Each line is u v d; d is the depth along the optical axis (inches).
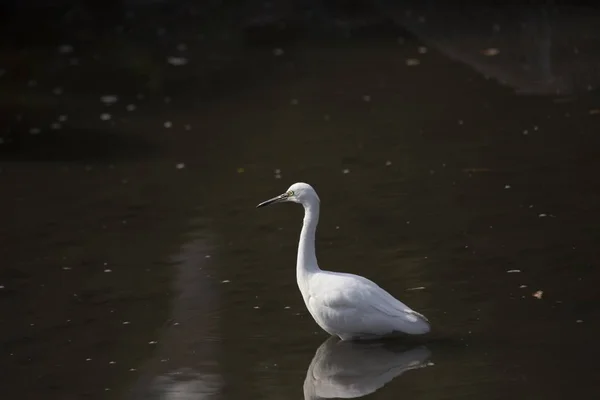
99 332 432.5
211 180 638.5
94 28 1144.8
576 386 350.6
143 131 761.0
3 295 477.7
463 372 368.5
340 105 787.4
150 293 472.4
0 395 377.7
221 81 900.0
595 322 402.3
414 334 398.6
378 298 388.2
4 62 1020.5
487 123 699.4
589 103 719.1
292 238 533.6
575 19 937.5
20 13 1202.6
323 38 1037.2
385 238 516.7
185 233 550.9
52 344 422.6
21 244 546.6
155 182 641.6
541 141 646.5
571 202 538.9
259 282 476.1
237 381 376.8
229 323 432.1
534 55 855.1
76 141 743.1
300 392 363.6
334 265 485.7
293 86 860.0
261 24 1113.4
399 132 703.1
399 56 928.9
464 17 1038.4
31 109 839.7
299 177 629.3
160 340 420.2
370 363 382.6
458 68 860.0
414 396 352.8
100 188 636.1
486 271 462.9
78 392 377.4
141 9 1205.1
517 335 395.9
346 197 585.6
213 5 1201.4
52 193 631.8
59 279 495.2
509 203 547.5
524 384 355.3
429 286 451.5
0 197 628.1
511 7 1025.5
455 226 523.5
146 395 370.3
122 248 533.6
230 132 742.5
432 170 617.3
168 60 995.3
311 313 403.9
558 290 435.5
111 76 947.3
